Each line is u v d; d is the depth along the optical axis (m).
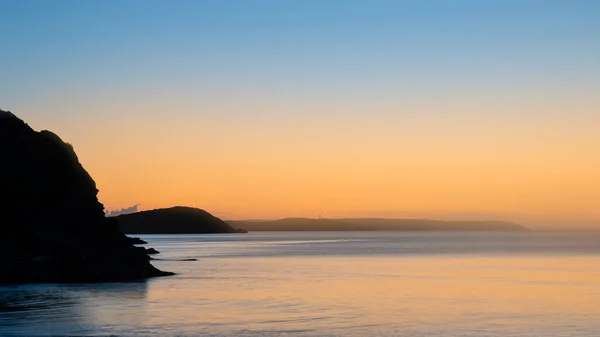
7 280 72.69
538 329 44.38
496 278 85.75
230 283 77.19
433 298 61.62
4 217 84.81
